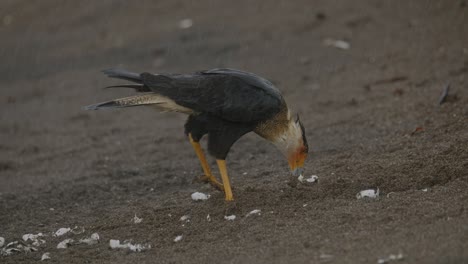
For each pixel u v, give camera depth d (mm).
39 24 27703
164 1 26828
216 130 10711
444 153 10883
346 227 8953
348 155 12242
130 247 9594
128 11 26828
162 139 15375
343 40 20234
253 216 9898
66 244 10102
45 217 11719
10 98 20516
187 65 20344
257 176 12148
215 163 13391
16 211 12102
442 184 10094
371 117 14375
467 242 7941
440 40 18531
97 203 12148
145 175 13250
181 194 11852
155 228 10297
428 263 7605
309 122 14898
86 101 19250
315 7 23172
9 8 30578
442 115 13242
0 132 17688
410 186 10203
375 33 20234
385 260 7797
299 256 8305
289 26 21906
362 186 10422
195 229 9922
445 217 8773
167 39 22625
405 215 9016
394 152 11797
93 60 22594
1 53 24734
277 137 10859
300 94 17078
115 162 14227
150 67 20672
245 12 23953
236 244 9070
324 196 10320
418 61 17406
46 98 20141
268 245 8812
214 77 10562
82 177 13461
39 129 17547
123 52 22484
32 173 14305
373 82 16750
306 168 11828
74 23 27031
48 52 24281
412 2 21766
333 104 15859
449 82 14812
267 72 18922
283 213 9875
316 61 19156
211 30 22688
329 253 8242
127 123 17141
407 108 14258
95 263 9281
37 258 9781
